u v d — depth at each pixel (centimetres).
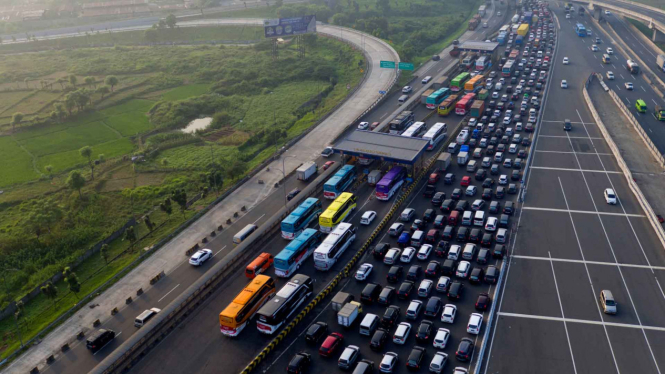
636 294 7325
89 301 8044
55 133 15388
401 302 7250
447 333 6438
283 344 6606
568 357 6256
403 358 6247
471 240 8531
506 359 6234
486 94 15212
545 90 16025
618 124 13488
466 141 12425
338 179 10138
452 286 7275
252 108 17238
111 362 6141
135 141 14800
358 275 7694
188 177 12450
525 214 9425
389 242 8719
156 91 19275
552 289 7456
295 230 8825
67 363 6744
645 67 18362
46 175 12662
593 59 19600
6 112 16875
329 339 6384
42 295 8569
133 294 8081
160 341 6788
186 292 7325
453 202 9694
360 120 14338
